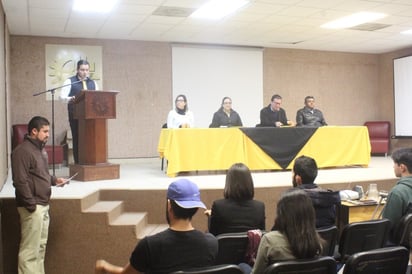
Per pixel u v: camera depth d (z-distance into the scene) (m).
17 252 4.02
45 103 7.91
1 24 5.48
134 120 8.46
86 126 4.94
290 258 1.96
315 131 6.08
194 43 8.83
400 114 9.75
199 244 1.90
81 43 8.11
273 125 6.81
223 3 6.06
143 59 8.50
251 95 9.30
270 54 9.48
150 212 4.48
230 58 9.12
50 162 7.11
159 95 8.62
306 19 6.96
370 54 10.38
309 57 9.81
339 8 6.32
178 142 5.39
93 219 3.96
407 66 9.50
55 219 3.95
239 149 5.65
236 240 2.60
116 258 3.98
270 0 5.91
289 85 9.66
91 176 4.90
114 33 7.82
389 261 2.03
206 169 5.51
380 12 6.58
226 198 2.98
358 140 6.40
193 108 8.88
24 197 3.41
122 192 4.46
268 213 4.59
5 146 5.78
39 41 7.88
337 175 5.46
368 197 4.15
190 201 1.92
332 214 2.91
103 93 4.82
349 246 2.69
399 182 2.92
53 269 3.96
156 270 1.85
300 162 2.95
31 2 5.77
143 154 8.53
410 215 2.68
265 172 5.89
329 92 10.03
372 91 10.44
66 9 6.17
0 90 4.99
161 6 6.12
